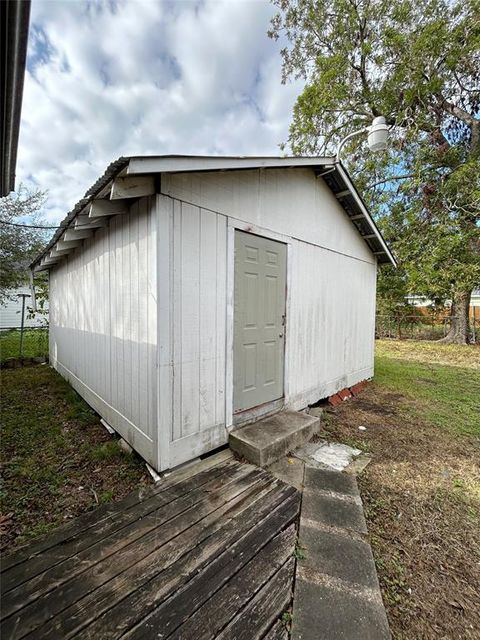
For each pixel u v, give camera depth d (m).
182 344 2.33
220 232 2.61
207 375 2.54
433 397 4.62
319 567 1.50
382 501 2.11
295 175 3.48
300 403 3.76
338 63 9.50
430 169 9.52
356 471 2.48
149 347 2.30
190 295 2.38
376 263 5.73
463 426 3.50
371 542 1.71
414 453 2.83
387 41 8.86
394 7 8.76
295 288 3.59
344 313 4.71
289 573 1.46
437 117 9.64
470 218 8.74
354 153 10.69
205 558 1.52
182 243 2.30
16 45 1.17
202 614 1.25
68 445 2.83
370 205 10.66
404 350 9.23
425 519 1.94
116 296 2.90
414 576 1.51
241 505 1.95
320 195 3.95
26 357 6.60
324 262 4.14
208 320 2.53
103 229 3.13
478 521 1.95
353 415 3.84
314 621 1.24
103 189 2.13
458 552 1.68
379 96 9.66
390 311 11.96
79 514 1.88
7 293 9.33
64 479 2.27
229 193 2.68
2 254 8.48
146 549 1.57
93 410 3.66
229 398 2.76
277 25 10.14
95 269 3.45
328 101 9.84
